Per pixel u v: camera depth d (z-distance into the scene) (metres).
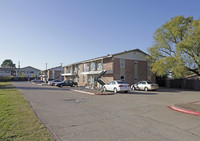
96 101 10.84
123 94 15.94
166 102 10.54
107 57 24.69
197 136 4.40
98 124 5.50
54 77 55.25
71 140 4.09
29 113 6.55
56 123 5.56
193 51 20.72
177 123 5.64
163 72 23.75
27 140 3.89
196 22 19.72
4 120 5.46
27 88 22.45
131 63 26.06
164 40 24.45
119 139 4.18
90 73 27.38
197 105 8.63
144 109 8.12
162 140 4.12
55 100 11.05
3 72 78.38
